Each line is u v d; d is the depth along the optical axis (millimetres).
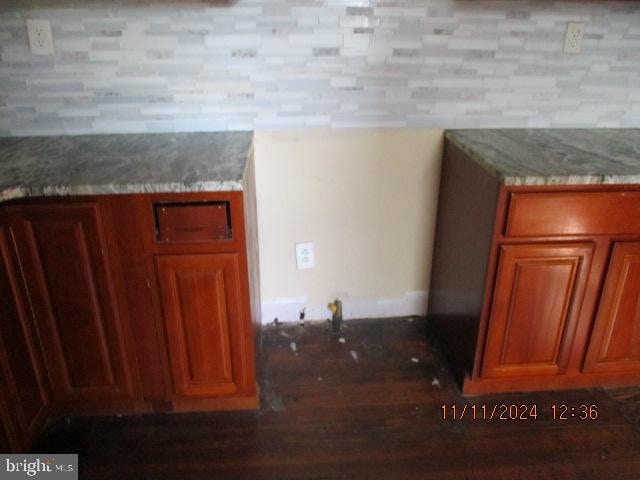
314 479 1557
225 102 1940
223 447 1670
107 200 1448
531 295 1683
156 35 1817
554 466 1611
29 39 1785
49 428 1730
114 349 1650
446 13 1869
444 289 2109
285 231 2160
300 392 1908
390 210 2164
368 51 1903
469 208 1798
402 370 2031
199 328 1638
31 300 1547
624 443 1700
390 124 2027
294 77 1919
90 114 1919
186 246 1525
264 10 1810
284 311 2307
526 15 1897
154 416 1792
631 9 1919
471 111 2045
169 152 1719
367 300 2334
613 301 1724
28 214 1434
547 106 2068
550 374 1849
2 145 1807
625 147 1842
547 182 1518
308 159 2045
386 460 1624
